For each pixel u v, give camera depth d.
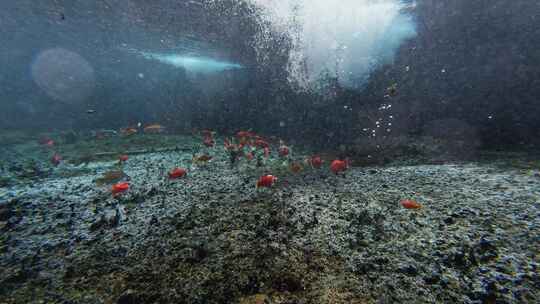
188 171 7.64
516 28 10.33
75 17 12.74
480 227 3.72
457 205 4.55
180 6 14.41
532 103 9.37
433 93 11.70
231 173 7.42
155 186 6.17
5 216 4.48
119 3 13.25
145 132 14.87
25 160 8.75
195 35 15.16
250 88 18.11
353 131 12.70
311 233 3.82
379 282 2.75
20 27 11.99
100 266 3.09
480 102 10.44
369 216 4.33
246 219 4.30
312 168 8.20
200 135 15.05
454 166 7.26
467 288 2.59
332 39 15.09
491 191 5.07
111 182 6.50
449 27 11.89
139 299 2.54
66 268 3.06
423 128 11.16
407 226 3.94
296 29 15.85
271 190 5.85
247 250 3.38
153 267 3.05
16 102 12.85
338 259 3.17
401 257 3.16
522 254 3.03
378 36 13.92
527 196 4.65
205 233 3.84
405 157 9.06
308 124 14.16
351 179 6.72
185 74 16.94
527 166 6.55
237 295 2.61
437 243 3.40
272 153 10.57
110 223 4.21
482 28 11.07
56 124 13.87
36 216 4.53
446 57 11.76
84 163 8.62
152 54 15.38
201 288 2.70
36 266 3.10
